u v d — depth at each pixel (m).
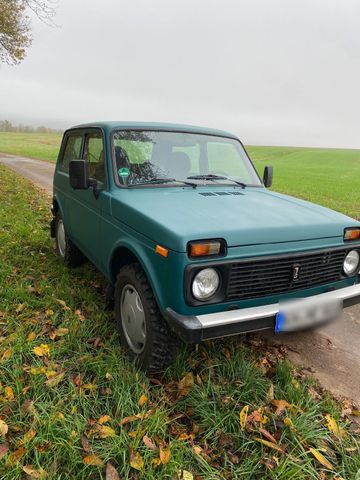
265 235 2.58
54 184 5.39
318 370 3.20
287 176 33.81
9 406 2.40
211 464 2.19
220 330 2.44
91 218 3.75
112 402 2.55
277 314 2.64
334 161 61.75
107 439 2.23
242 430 2.38
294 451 2.29
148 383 2.73
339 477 2.17
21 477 1.99
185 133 3.90
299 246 2.74
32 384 2.57
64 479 2.01
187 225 2.50
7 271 4.34
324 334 3.83
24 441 2.14
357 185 26.34
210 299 2.45
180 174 3.67
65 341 3.14
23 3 13.80
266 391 2.78
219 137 4.17
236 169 4.12
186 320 2.38
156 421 2.35
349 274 3.11
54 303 3.76
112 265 3.34
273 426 2.48
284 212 3.02
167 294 2.47
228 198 3.32
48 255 5.32
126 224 2.98
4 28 13.57
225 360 3.07
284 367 2.98
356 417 2.68
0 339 3.10
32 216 7.44
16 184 12.34
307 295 2.89
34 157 32.34
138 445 2.21
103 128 3.68
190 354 3.10
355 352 3.53
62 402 2.44
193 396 2.63
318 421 2.51
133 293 3.00
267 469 2.16
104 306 3.81
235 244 2.46
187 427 2.45
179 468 2.11
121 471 2.06
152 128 3.76
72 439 2.19
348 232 3.00
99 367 2.80
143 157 3.58
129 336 3.10
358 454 2.33
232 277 2.48
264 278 2.61
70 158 4.74
